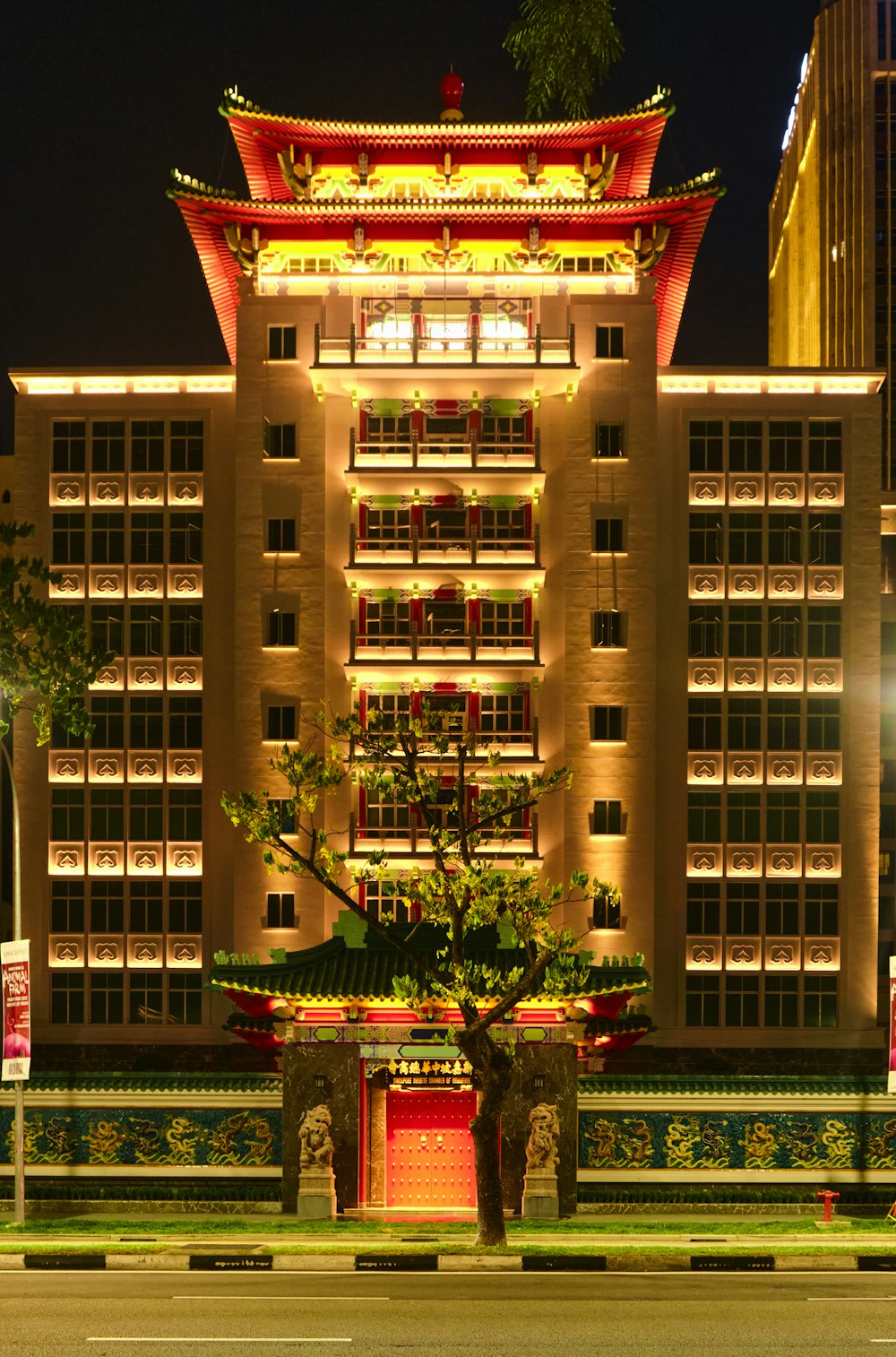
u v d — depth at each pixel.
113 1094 37.22
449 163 55.34
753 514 57.50
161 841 56.75
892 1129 37.00
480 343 54.75
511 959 34.81
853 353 108.12
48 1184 36.41
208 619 57.16
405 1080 34.56
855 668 57.00
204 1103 37.16
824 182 113.88
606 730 54.75
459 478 54.66
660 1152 36.78
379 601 55.34
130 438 57.84
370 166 55.69
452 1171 34.59
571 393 55.56
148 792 56.97
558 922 53.88
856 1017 56.00
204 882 56.47
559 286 55.97
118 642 57.41
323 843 31.25
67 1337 18.00
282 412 55.91
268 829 30.20
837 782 56.94
